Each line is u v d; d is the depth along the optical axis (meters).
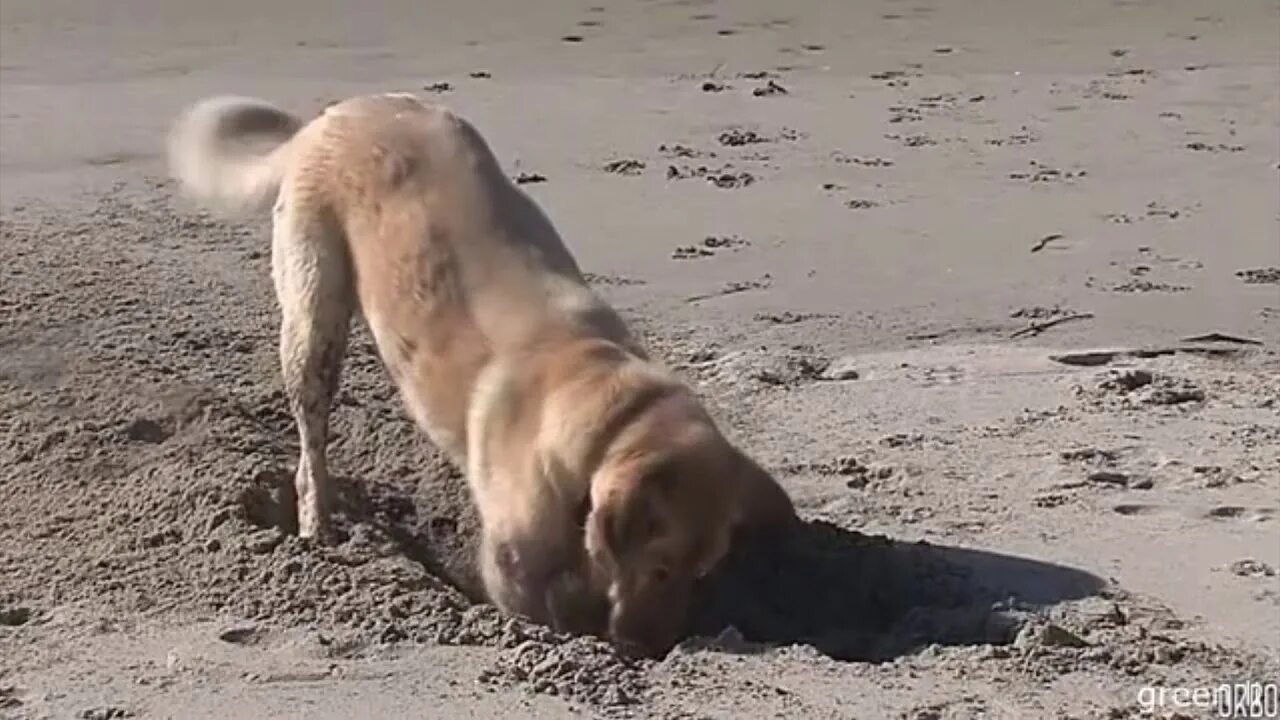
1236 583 4.70
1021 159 7.91
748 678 4.38
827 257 6.82
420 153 4.96
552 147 8.14
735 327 6.22
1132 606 4.62
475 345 4.79
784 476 5.23
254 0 12.55
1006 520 4.99
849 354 6.02
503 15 11.94
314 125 5.10
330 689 4.34
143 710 4.28
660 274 6.66
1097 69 10.04
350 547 4.86
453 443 4.84
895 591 4.76
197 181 5.27
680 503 4.51
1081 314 6.32
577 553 4.66
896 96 9.27
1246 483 5.13
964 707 4.28
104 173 7.75
